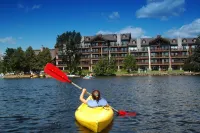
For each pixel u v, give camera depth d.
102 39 122.06
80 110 14.48
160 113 17.28
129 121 14.73
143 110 18.58
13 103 23.44
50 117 16.20
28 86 48.94
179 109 18.89
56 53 128.25
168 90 35.47
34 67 119.31
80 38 120.50
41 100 25.28
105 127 13.08
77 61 119.81
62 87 44.62
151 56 119.38
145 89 37.69
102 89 39.16
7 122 15.02
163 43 118.44
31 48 121.00
